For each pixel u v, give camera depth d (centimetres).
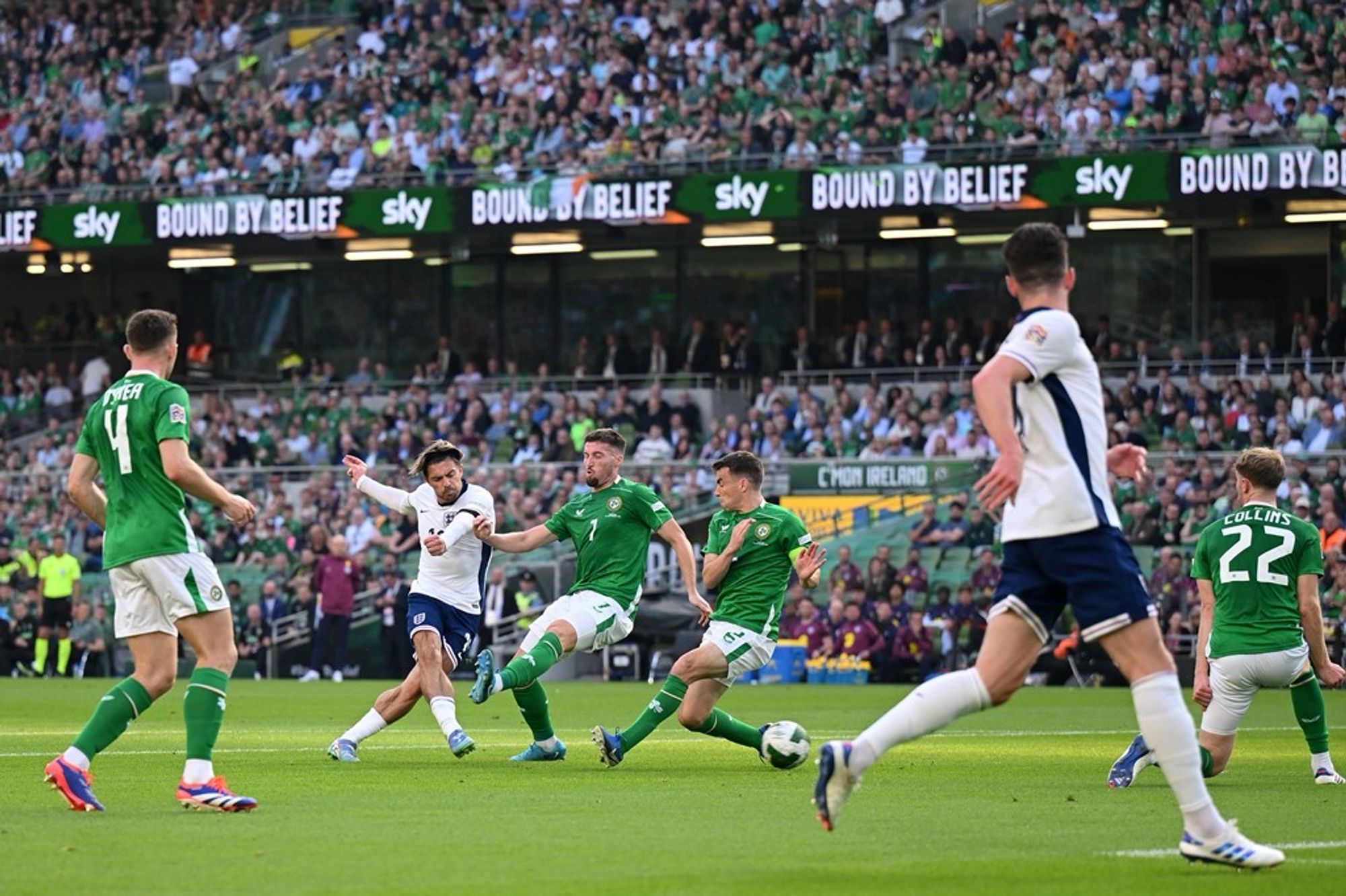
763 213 12150
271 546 11856
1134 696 2347
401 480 12250
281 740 5109
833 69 13050
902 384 12562
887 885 2205
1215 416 11375
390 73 13925
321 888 2161
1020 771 4088
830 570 11125
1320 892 2156
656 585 11162
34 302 15488
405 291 15012
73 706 7138
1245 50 11925
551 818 2977
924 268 13850
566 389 13612
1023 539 2366
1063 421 2355
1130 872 2320
